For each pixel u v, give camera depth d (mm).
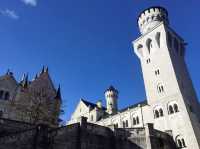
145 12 80000
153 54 71500
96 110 93875
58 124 62000
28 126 39750
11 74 66062
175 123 56344
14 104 60969
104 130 40062
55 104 66375
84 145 35125
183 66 70500
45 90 69125
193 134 51219
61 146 33000
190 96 63125
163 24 70312
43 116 60500
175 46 73250
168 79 63375
